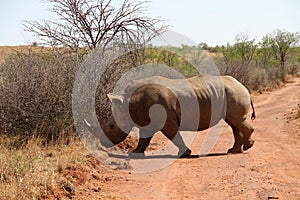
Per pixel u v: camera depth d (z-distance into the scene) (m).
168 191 9.62
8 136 12.52
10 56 14.39
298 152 13.63
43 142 12.38
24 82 12.89
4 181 8.86
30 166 9.59
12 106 12.67
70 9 17.31
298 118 20.58
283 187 9.84
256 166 11.82
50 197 8.43
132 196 9.19
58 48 15.92
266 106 27.84
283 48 60.34
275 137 16.64
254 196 9.19
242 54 50.00
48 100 12.91
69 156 10.79
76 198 8.71
